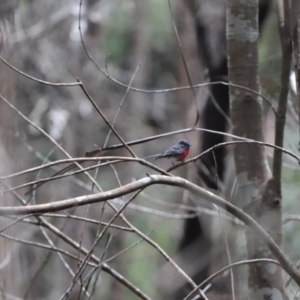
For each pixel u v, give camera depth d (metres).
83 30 20.97
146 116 23.42
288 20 6.56
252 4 7.69
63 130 20.38
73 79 21.23
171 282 14.34
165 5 19.20
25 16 20.50
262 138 7.63
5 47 11.09
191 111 19.23
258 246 7.39
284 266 5.70
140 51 22.78
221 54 12.10
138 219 18.48
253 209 7.46
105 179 20.61
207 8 12.82
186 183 5.37
